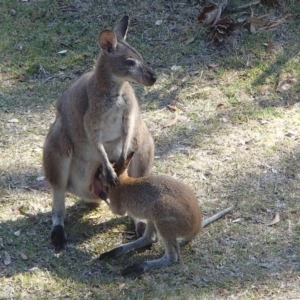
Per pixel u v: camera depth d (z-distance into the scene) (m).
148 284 9.43
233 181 11.68
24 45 15.46
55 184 10.57
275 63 14.74
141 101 13.92
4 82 14.56
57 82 14.56
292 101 13.84
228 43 15.19
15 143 12.77
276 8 15.98
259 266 9.77
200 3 16.27
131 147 10.65
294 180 11.67
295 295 9.18
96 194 10.49
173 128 13.16
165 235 9.60
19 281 9.53
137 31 15.64
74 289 9.39
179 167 12.06
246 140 12.76
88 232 10.63
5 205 11.22
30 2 16.38
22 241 10.38
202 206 11.10
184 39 15.42
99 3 16.34
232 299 9.12
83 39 15.55
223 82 14.37
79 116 10.49
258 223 10.70
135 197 9.80
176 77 14.51
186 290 9.30
